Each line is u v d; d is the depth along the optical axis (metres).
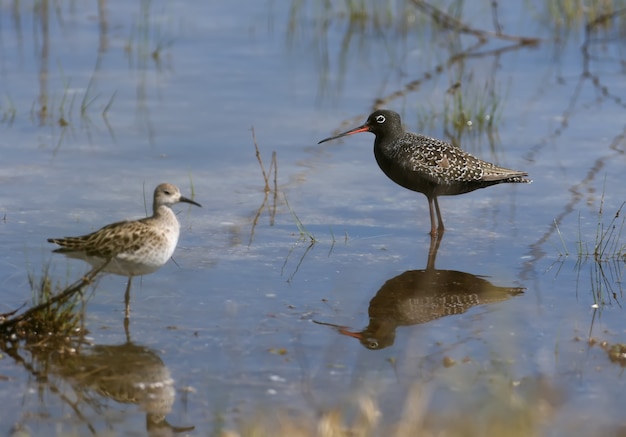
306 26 27.59
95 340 11.38
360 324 11.99
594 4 27.64
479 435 9.32
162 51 25.23
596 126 20.34
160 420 9.78
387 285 13.18
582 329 11.86
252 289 12.95
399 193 17.06
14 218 15.12
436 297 12.79
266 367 10.88
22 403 10.07
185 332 11.65
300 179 17.52
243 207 16.12
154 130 19.78
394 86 22.98
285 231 15.16
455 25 27.12
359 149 19.19
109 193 16.41
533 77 23.78
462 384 10.50
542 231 15.20
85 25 27.06
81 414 9.88
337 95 22.27
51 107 20.86
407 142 15.55
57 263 13.41
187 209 15.97
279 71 23.98
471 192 17.14
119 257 11.35
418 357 11.16
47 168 17.53
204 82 22.97
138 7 29.02
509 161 18.39
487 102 21.83
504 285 13.20
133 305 12.35
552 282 13.27
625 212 15.88
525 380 10.62
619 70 24.27
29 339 11.32
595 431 9.62
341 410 9.96
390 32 27.39
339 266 13.82
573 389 10.45
